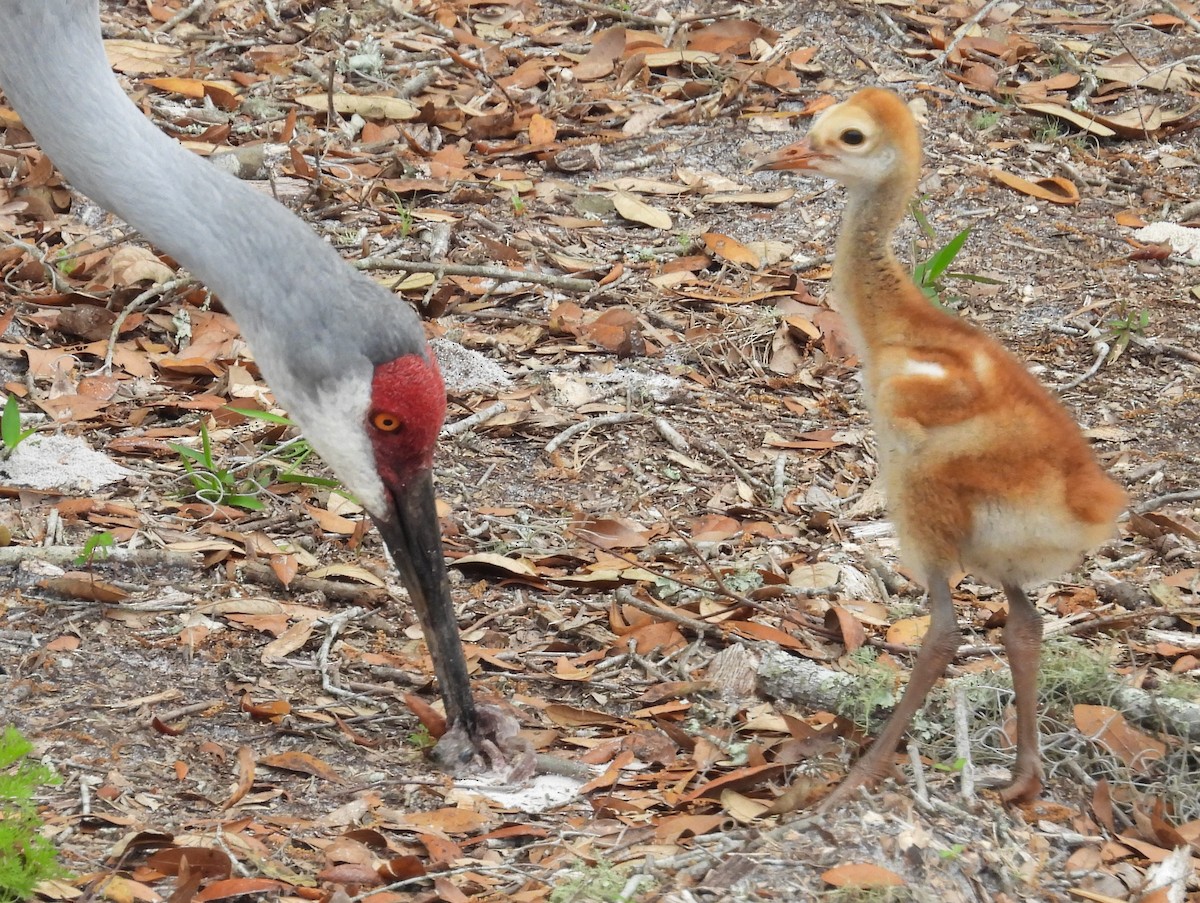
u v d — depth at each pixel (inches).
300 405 282.0
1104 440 419.5
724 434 418.6
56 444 379.6
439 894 243.8
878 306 285.1
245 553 347.3
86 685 298.2
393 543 287.3
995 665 318.3
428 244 488.1
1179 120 590.6
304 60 595.5
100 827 257.8
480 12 650.8
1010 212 534.3
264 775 278.2
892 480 274.4
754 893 241.1
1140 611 346.3
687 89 600.7
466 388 427.5
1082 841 266.2
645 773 286.5
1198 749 292.8
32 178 486.6
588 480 394.3
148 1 626.5
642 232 515.2
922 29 650.8
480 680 315.3
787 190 542.0
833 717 303.9
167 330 437.1
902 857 250.7
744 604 333.4
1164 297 490.6
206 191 288.7
